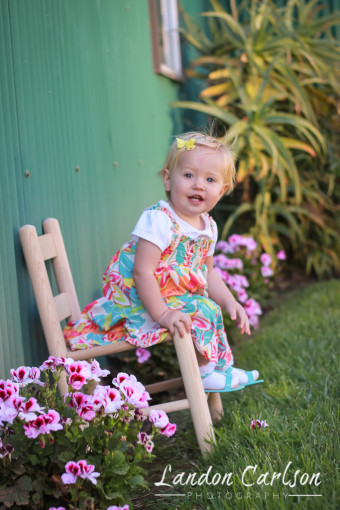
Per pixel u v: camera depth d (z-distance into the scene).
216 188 1.97
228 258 3.88
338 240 5.16
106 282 2.10
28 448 1.40
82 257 2.58
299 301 4.12
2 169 1.90
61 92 2.44
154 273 1.93
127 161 3.29
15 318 1.94
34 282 1.96
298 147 4.32
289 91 4.75
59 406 1.49
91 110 2.77
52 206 2.29
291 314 3.70
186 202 1.95
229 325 3.14
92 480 1.29
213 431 1.87
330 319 3.33
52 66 2.36
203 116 5.25
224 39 4.64
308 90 4.83
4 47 1.97
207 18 5.58
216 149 1.98
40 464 1.42
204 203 1.96
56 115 2.37
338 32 5.77
